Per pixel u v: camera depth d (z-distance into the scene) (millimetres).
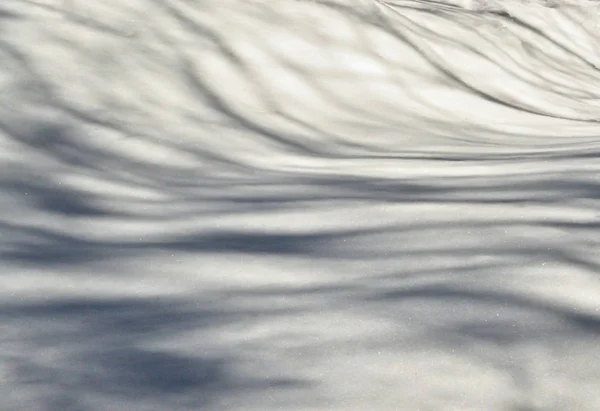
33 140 3074
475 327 1374
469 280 1593
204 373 1256
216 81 4316
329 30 5398
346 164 3320
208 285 1704
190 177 2979
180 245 2055
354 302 1516
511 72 6309
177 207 2514
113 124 3463
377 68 5195
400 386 1193
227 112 3998
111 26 4445
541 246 1790
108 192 2682
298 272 1749
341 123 4285
